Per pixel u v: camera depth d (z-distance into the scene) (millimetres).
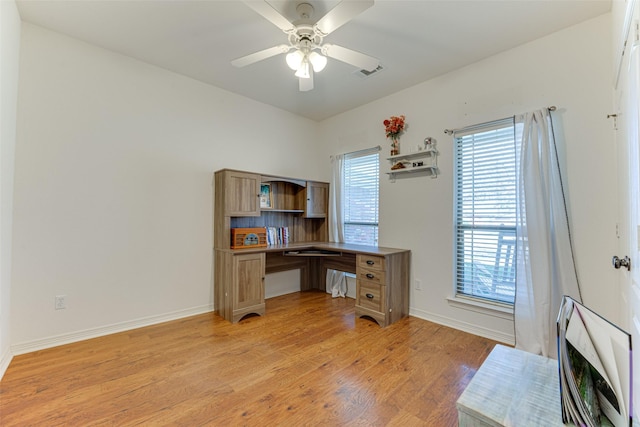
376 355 2336
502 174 2697
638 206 1252
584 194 2225
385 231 3584
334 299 3900
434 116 3152
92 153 2617
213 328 2865
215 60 2879
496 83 2697
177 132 3133
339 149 4250
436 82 3145
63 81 2477
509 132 2654
